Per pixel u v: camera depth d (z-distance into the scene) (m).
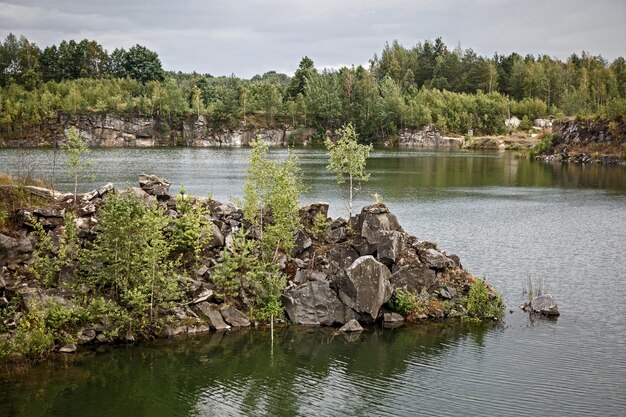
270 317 40.91
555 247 65.56
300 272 43.41
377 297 41.22
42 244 39.16
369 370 34.66
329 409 30.39
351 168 51.16
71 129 47.34
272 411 30.03
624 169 155.00
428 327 41.28
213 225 43.75
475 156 194.62
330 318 41.25
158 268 39.38
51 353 35.28
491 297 44.88
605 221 81.69
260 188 46.31
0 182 45.03
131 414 29.34
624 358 36.34
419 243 46.09
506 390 32.25
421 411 30.05
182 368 34.44
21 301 36.50
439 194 104.81
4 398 30.52
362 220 46.06
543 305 44.47
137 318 38.19
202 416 29.47
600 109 193.75
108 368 34.03
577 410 30.11
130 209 38.38
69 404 30.14
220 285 41.34
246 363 35.31
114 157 175.00
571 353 37.06
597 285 51.50
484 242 67.38
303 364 35.38
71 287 37.47
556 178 133.25
